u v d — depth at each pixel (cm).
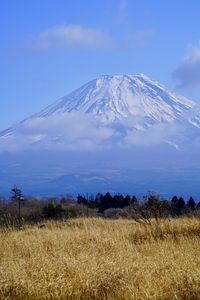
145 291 802
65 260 978
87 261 982
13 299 824
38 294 833
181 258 1022
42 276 886
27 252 1154
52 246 1221
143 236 1378
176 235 1341
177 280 855
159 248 1152
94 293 838
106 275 899
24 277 879
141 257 1059
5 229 1602
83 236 1366
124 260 1016
